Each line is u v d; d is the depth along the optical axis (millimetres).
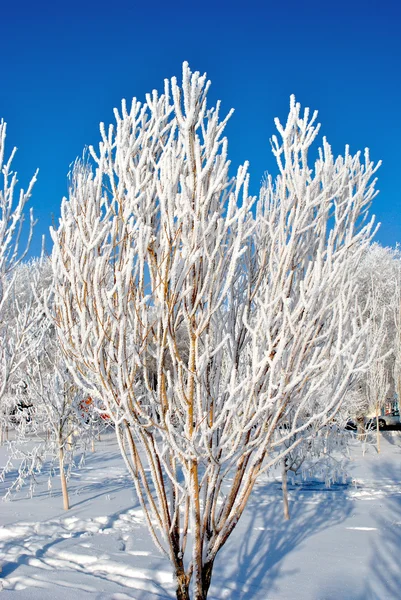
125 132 3312
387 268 26562
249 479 3570
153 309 3484
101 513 9461
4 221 5695
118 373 3082
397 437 22938
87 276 3176
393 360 23578
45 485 12797
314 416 3391
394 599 5414
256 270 3957
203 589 3514
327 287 3207
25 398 12047
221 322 3785
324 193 3324
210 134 3258
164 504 3598
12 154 5719
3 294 5820
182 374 3414
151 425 3268
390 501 10312
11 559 6848
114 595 5461
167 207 3197
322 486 12023
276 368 3248
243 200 3061
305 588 5773
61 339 3447
